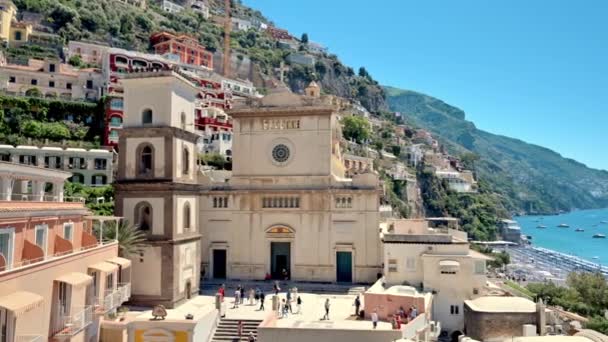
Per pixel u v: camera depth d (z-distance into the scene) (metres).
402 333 41.16
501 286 79.75
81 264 38.47
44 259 33.81
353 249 65.38
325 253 66.12
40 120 110.06
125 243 49.19
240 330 46.88
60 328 34.44
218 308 49.81
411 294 49.03
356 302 50.12
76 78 133.50
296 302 55.56
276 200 67.88
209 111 136.88
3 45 142.00
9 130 103.44
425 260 58.12
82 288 38.06
